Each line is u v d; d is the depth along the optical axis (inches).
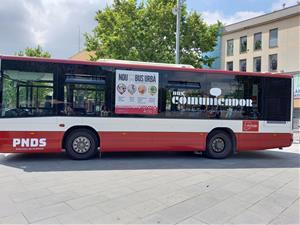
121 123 362.9
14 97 334.6
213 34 860.0
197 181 273.4
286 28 1160.2
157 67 374.3
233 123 395.2
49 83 343.9
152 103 371.9
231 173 312.2
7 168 311.7
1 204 201.9
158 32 792.3
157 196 225.3
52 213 187.8
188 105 382.6
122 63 366.0
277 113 409.4
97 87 357.4
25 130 337.4
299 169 342.3
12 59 333.4
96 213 189.2
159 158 388.8
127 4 788.6
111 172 299.9
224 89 393.4
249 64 1314.0
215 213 195.0
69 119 349.7
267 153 470.9
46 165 328.2
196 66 831.1
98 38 859.4
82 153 361.1
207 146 394.6
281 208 207.6
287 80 413.1
